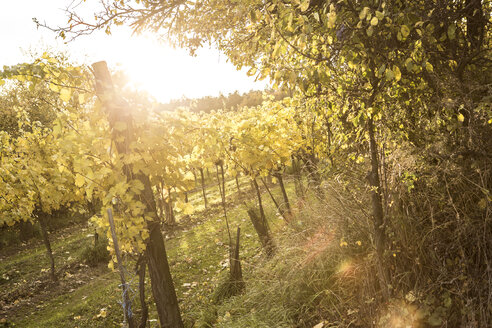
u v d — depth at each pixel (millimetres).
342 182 3600
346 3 2707
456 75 2770
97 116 3768
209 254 7871
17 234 15297
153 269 3914
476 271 2342
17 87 15750
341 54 2877
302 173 5215
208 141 4543
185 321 4625
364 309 2883
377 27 2686
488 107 2498
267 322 3488
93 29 4398
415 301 2555
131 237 3672
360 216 3377
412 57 2486
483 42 2904
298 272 3742
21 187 9062
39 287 8906
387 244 2867
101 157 3715
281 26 2656
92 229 15109
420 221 2688
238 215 10766
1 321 7160
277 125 6496
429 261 2643
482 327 2141
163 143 3922
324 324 3066
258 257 5875
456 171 2564
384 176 2889
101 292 7242
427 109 2771
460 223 2439
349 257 3336
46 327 6246
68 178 9188
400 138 2859
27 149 9797
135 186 3660
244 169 6043
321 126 5164
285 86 2857
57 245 13305
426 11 2635
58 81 3676
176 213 13859
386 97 2723
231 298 4516
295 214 4777
